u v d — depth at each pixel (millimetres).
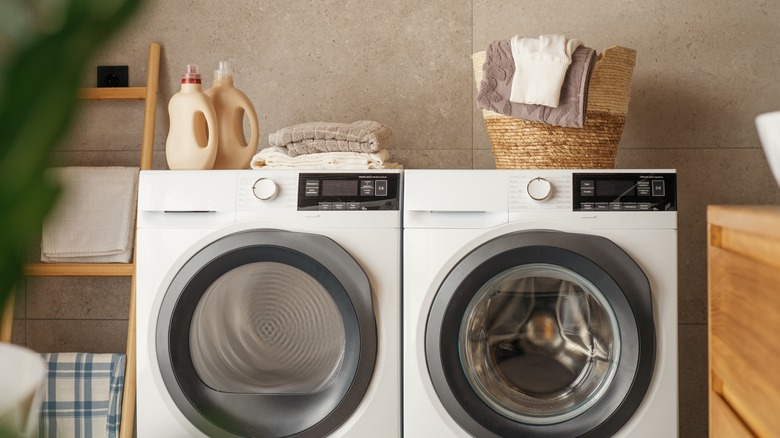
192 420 1833
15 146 129
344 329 1816
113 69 2578
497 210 1811
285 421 1820
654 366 1776
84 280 2596
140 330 1843
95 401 2262
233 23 2574
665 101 2484
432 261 1808
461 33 2516
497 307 1806
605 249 1762
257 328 1873
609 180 1807
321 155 1995
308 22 2559
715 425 884
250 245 1801
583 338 1795
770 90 2459
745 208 780
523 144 2002
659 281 1784
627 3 2480
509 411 1802
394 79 2533
